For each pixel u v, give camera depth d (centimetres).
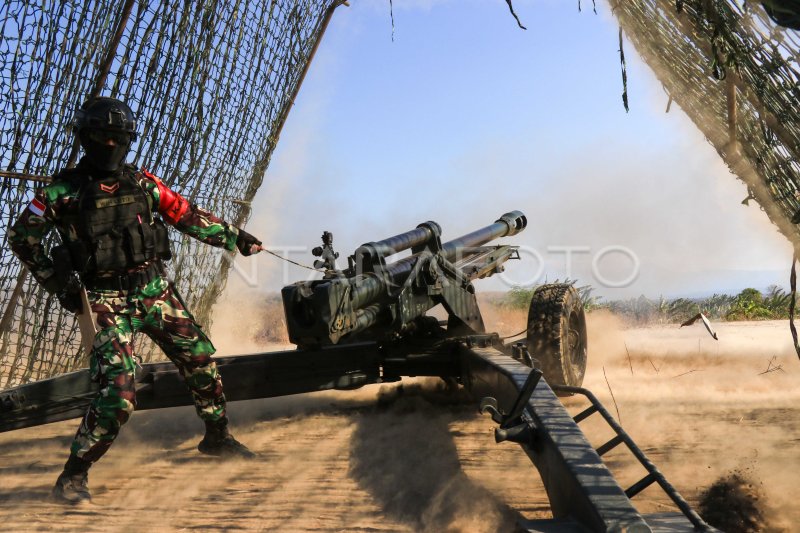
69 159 452
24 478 356
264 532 271
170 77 516
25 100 426
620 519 187
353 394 557
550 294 514
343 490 318
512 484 317
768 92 134
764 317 1330
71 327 504
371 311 397
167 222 355
